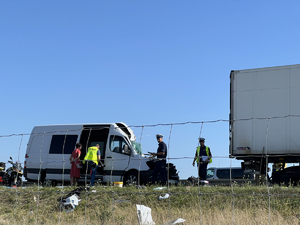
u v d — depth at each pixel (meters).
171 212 10.06
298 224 8.59
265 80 14.66
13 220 10.59
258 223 8.66
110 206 10.79
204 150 13.66
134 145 16.44
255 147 14.61
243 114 14.80
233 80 15.03
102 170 16.44
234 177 18.06
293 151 14.18
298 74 14.29
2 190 12.68
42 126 17.84
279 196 10.14
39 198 11.93
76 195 11.30
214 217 9.20
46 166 17.27
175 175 15.78
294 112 14.25
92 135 16.98
